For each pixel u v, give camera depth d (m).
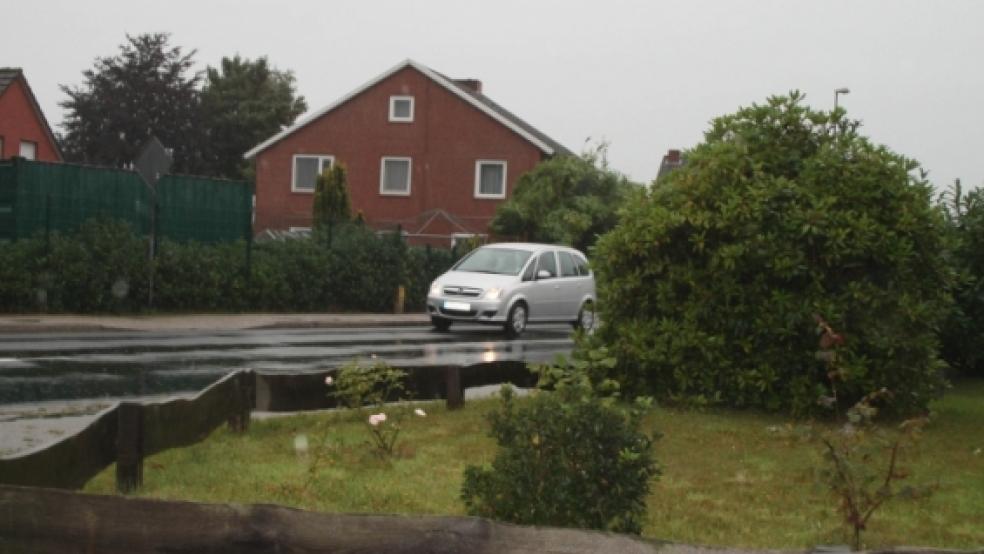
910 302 11.12
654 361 11.43
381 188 48.28
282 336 21.50
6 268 22.34
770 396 11.15
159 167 24.92
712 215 11.40
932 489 6.23
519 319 24.17
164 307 25.55
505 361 11.79
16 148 44.41
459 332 24.83
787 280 11.14
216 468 7.64
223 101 86.62
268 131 85.25
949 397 13.57
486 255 25.36
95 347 16.94
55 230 23.94
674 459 8.60
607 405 5.77
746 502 7.16
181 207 27.58
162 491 6.82
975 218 15.68
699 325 11.40
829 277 11.23
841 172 11.39
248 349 17.77
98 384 12.44
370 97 48.34
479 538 3.76
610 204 41.00
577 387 5.91
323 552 3.84
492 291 23.84
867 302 11.02
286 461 7.97
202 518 3.92
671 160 65.06
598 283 12.14
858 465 6.31
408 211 48.00
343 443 8.70
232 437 8.87
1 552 4.02
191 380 13.20
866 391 11.01
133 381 12.86
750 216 11.21
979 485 7.87
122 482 6.78
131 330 21.80
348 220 36.28
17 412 10.23
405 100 48.03
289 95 89.81
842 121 11.98
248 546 3.89
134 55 73.88
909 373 11.13
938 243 11.39
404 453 8.44
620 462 5.59
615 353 11.59
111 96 72.88
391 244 32.03
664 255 11.74
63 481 5.93
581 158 42.09
